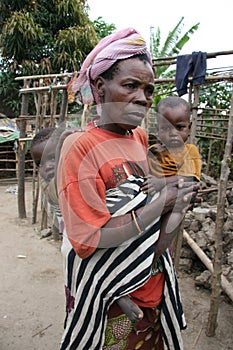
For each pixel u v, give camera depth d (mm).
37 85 5367
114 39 1105
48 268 3641
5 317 2785
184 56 2865
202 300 2979
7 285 3289
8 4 9367
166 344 1443
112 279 1188
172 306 1400
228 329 2590
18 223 5070
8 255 3969
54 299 3055
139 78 1073
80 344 1262
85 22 9789
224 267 3207
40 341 2502
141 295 1307
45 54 9406
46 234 4496
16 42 8977
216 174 6602
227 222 3670
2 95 9953
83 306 1221
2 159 8547
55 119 4688
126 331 1312
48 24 9609
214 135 5941
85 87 1223
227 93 6289
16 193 7062
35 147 1395
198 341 2467
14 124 9305
